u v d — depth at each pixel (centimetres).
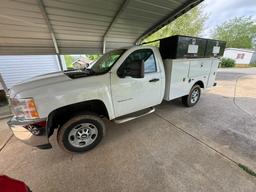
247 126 329
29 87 202
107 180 195
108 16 443
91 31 527
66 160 235
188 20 1783
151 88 310
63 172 211
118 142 279
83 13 401
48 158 242
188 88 400
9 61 664
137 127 335
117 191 179
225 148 253
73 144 240
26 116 198
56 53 573
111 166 219
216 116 384
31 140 206
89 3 360
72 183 193
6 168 223
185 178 193
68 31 489
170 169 209
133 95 285
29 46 505
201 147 257
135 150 254
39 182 196
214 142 271
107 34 567
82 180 196
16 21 377
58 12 374
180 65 340
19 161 237
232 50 2733
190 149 252
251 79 981
